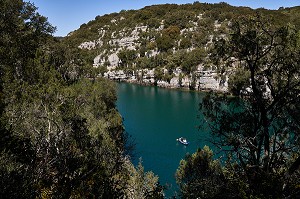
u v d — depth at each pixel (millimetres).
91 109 43969
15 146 13844
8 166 11539
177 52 153875
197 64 133125
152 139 60344
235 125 14367
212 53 15031
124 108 93312
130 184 18609
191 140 58969
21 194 10703
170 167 45688
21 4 50469
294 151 13180
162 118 79188
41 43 57438
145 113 85625
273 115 13523
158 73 147000
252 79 13906
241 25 13789
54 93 34625
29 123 19469
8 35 43938
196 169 26000
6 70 38469
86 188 11859
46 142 15648
